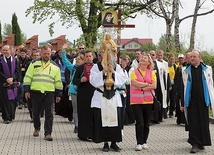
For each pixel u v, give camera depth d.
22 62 17.34
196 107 10.16
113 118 9.86
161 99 14.72
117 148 10.09
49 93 11.39
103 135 9.88
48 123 11.39
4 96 14.19
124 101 11.80
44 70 11.45
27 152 9.95
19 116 15.95
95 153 9.85
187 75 10.26
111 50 9.92
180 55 15.78
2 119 15.23
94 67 10.05
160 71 14.71
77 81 11.08
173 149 10.41
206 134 10.12
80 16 30.88
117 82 9.89
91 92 11.09
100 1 30.19
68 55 17.19
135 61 13.84
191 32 26.23
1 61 14.31
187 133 12.73
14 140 11.36
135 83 10.15
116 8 30.25
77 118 12.38
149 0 30.48
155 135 12.36
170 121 15.23
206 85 10.16
